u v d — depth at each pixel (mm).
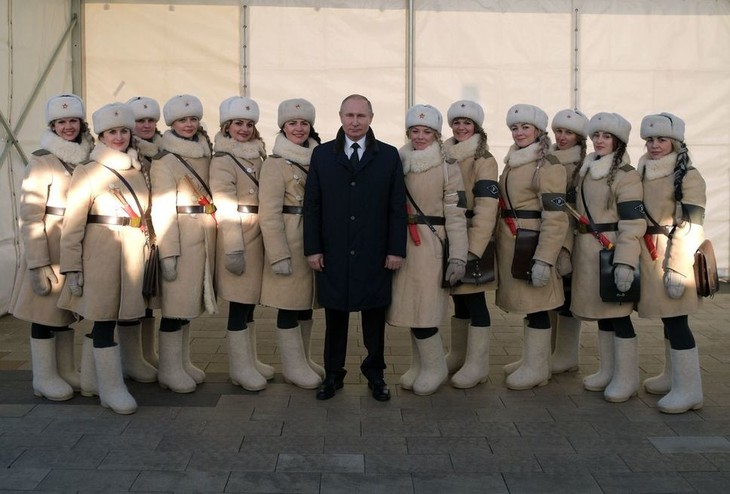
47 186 4297
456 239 4457
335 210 4383
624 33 7816
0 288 6527
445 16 7758
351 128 4363
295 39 7734
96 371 4344
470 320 5031
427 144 4555
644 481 3459
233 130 4633
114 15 7625
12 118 6629
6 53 6484
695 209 4273
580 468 3594
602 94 7859
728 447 3842
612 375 4715
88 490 3332
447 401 4527
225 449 3783
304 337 5016
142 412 4301
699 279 4289
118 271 4207
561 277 4766
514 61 7801
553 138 7898
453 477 3492
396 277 4527
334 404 4453
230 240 4438
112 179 4223
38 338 4473
